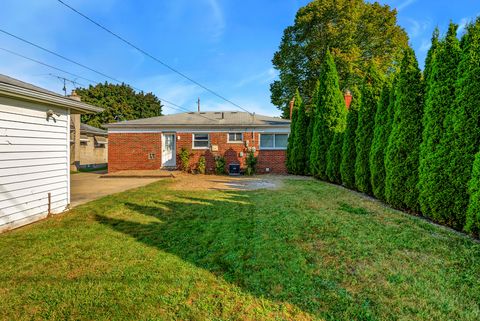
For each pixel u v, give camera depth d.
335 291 2.35
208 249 3.35
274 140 13.78
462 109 4.12
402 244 3.42
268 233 3.95
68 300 2.24
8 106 4.23
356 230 4.03
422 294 2.27
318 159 10.87
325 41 19.31
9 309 2.12
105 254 3.20
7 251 3.29
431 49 5.18
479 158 3.67
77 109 5.73
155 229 4.18
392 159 5.65
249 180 10.77
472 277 2.53
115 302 2.21
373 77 7.47
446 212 4.30
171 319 2.00
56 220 4.73
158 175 11.72
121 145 13.43
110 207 5.64
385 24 20.05
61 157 5.42
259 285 2.46
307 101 21.80
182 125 13.27
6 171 4.18
